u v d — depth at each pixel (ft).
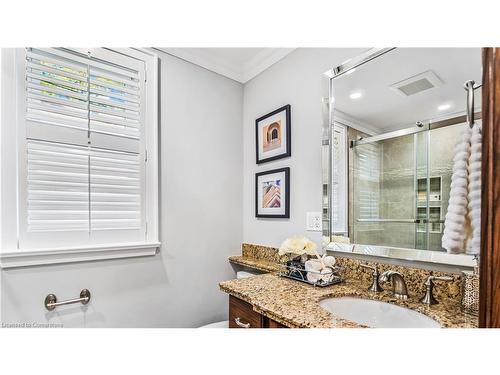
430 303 3.22
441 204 3.40
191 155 6.19
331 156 4.80
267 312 3.13
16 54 4.14
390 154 3.95
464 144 3.22
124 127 5.22
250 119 7.02
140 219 5.31
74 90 4.66
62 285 4.41
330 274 4.10
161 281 5.58
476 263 3.05
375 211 4.10
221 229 6.67
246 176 7.11
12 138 4.08
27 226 4.15
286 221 5.81
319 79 5.15
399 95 3.87
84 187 4.69
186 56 6.13
